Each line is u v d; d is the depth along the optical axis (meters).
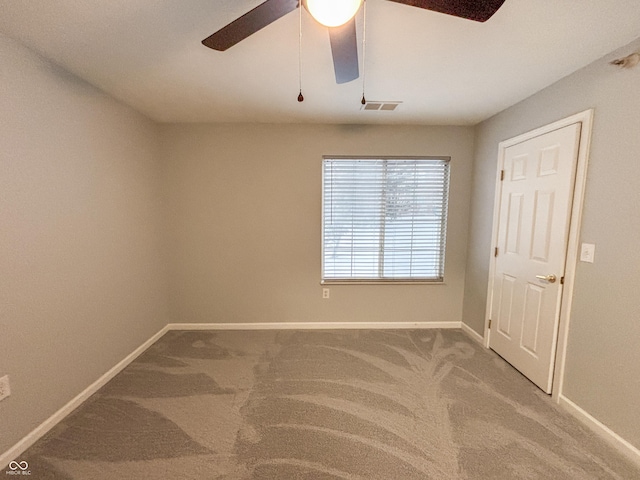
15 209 1.49
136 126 2.53
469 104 2.38
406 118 2.75
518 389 2.06
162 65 1.75
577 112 1.79
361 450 1.53
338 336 2.95
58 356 1.74
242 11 1.29
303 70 1.83
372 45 1.55
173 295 3.08
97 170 2.07
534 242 2.13
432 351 2.63
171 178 2.96
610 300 1.59
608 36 1.44
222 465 1.44
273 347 2.70
